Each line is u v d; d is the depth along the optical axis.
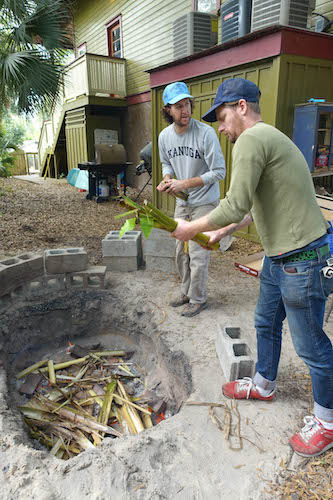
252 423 2.24
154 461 1.98
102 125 12.05
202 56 6.11
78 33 14.91
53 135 14.49
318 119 4.80
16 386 3.36
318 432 1.97
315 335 1.83
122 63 11.65
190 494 1.80
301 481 1.86
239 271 4.79
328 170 5.20
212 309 3.71
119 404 3.14
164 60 9.96
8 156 14.50
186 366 2.95
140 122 11.41
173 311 3.70
